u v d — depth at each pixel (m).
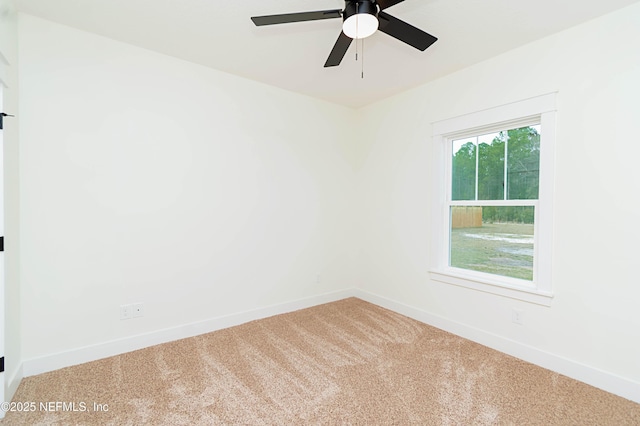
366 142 3.82
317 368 2.23
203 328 2.83
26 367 2.06
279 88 3.27
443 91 2.94
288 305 3.41
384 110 3.58
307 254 3.55
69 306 2.22
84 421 1.68
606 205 2.00
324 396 1.91
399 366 2.27
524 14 1.98
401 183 3.38
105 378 2.08
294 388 1.99
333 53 1.95
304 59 2.64
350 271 3.96
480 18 2.03
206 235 2.83
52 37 2.13
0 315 1.71
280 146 3.30
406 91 3.31
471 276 2.76
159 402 1.84
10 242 1.87
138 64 2.46
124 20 2.11
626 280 1.93
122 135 2.41
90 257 2.30
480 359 2.38
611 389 1.97
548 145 2.25
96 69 2.29
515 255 2.55
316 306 3.60
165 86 2.59
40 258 2.11
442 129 2.95
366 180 3.82
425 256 3.13
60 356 2.19
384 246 3.59
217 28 2.19
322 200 3.67
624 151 1.93
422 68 2.77
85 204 2.27
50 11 2.01
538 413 1.77
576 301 2.13
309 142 3.54
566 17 2.02
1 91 1.74
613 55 1.96
